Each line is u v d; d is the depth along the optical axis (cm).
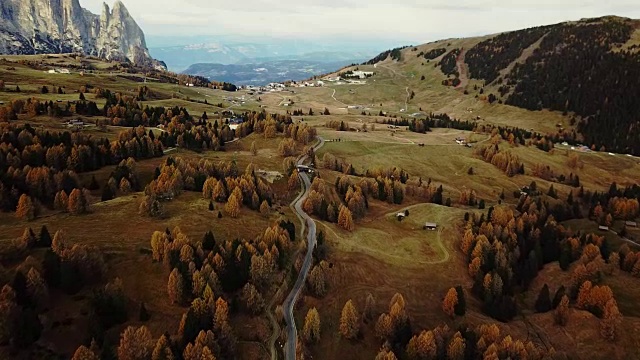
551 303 15250
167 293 12006
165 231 14200
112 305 10825
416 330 13275
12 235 13088
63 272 11081
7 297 9944
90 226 14488
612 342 13000
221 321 10906
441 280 16500
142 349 9744
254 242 14500
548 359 11988
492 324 12888
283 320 12525
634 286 15638
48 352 9756
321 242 16300
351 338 12512
